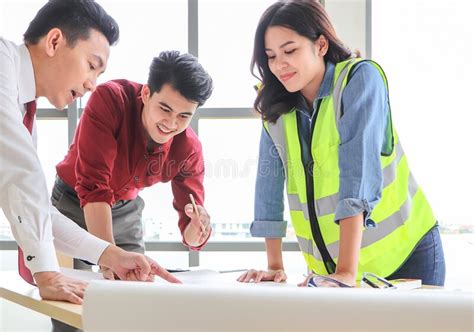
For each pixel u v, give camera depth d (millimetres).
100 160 1812
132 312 750
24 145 1220
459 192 2988
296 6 1584
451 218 2984
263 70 1688
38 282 1148
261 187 1787
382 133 1535
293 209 1749
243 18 3039
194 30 2980
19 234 1180
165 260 3045
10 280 1386
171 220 3025
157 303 744
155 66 1799
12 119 1231
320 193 1656
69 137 2979
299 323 709
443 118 2984
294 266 2992
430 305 695
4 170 1190
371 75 1519
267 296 722
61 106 1451
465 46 2988
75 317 997
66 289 1116
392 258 1646
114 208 2131
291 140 1693
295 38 1574
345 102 1528
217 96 3020
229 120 3029
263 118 1722
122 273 1325
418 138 2986
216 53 3033
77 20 1389
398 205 1636
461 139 2988
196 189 2074
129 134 1911
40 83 1415
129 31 3018
